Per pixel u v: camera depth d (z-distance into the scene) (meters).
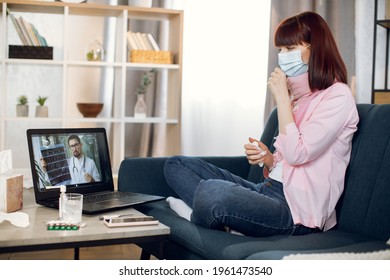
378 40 3.89
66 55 3.43
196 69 4.03
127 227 1.61
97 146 2.19
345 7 4.14
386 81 3.78
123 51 3.51
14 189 1.76
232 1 4.06
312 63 1.82
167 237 1.74
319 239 1.63
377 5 3.69
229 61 4.08
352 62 4.16
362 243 1.59
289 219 1.75
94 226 1.61
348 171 1.85
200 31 4.02
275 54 3.98
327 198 1.76
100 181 2.17
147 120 3.55
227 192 1.69
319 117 1.75
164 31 3.95
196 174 1.97
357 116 1.81
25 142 3.90
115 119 3.52
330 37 1.85
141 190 2.27
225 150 4.11
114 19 3.96
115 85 3.76
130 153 4.01
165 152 3.83
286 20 1.89
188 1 3.99
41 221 1.66
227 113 4.10
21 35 3.42
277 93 1.84
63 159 2.04
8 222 1.64
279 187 1.86
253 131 4.14
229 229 1.75
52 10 3.51
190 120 4.04
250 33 4.09
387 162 1.72
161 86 3.98
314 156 1.75
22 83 3.87
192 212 1.82
